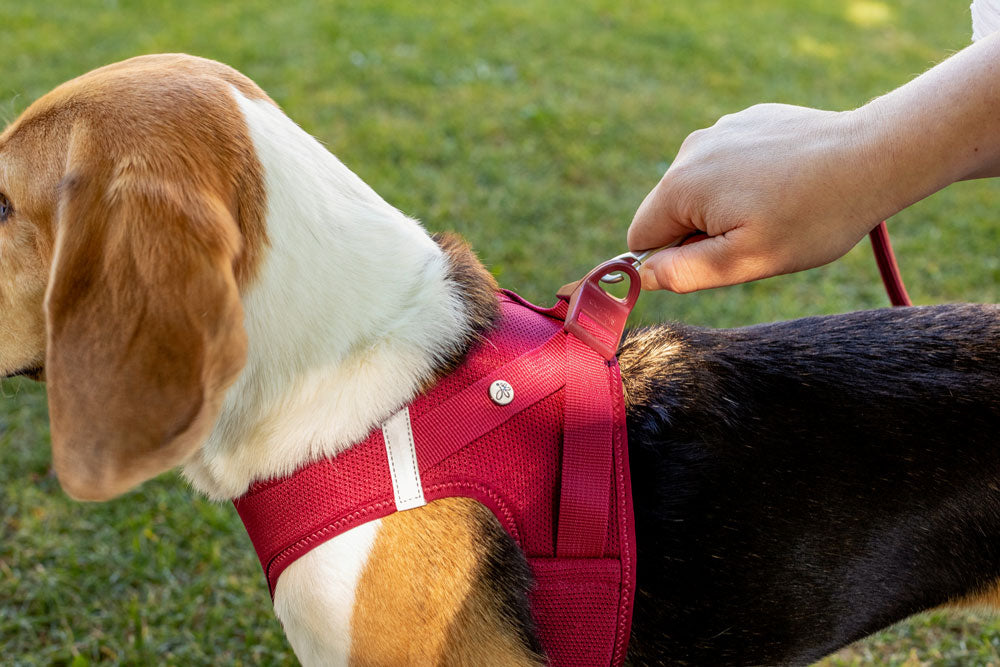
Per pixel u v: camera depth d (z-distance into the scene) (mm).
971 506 1764
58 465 1454
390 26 8219
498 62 7586
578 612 1645
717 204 1653
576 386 1661
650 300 4461
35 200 1541
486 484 1585
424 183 5402
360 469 1563
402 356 1622
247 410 1596
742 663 1780
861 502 1738
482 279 1803
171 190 1434
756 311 4449
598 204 5379
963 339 1863
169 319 1398
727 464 1737
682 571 1709
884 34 9570
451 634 1585
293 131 1679
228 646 2869
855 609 1805
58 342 1432
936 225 5449
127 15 8023
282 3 8664
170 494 3354
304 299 1588
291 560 1579
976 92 1527
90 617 2900
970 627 2994
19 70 6609
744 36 8953
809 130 1644
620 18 9016
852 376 1808
